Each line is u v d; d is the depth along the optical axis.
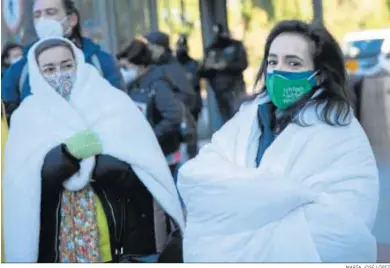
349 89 2.84
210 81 8.34
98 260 3.36
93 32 6.24
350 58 8.54
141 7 7.84
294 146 2.71
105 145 3.36
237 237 2.70
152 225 3.51
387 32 8.95
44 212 3.39
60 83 3.40
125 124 3.43
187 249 2.76
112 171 3.33
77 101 3.42
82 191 3.35
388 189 5.58
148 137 3.48
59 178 3.29
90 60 3.88
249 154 2.82
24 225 3.33
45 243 3.41
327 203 2.66
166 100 5.17
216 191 2.71
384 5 9.03
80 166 3.30
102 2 6.55
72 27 3.86
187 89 5.91
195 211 2.76
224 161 2.81
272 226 2.68
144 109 5.15
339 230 2.64
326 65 2.79
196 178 2.75
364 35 8.92
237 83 8.25
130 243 3.45
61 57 3.40
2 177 3.45
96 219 3.36
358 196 2.67
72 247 3.36
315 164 2.68
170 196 3.49
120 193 3.40
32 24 4.09
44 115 3.38
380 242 4.47
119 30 7.05
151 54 5.45
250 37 8.94
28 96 3.49
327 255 2.65
